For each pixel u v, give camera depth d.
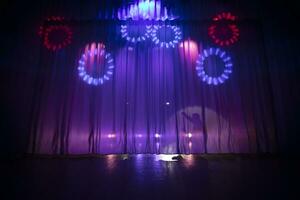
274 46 4.26
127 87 4.20
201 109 4.12
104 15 4.43
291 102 4.06
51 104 4.07
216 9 4.44
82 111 4.09
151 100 4.15
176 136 4.00
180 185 1.93
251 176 2.26
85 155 3.84
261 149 3.96
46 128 3.98
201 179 2.13
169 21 4.40
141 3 4.49
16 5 4.31
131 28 4.39
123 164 2.98
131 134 4.03
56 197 1.66
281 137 3.97
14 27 4.22
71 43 4.29
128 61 4.29
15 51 4.14
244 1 4.44
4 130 3.85
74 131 4.01
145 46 4.35
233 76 4.24
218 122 4.09
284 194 1.69
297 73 4.14
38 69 4.12
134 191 1.78
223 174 2.35
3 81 4.02
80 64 4.24
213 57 4.31
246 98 4.13
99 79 4.20
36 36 4.25
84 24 4.37
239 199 1.60
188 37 4.37
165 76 4.24
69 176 2.30
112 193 1.73
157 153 3.96
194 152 3.96
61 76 4.18
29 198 1.65
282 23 4.31
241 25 4.38
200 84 4.22
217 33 4.37
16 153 3.81
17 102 3.99
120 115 4.10
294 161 3.29
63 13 4.38
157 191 1.77
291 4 4.32
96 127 4.01
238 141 4.01
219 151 3.98
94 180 2.12
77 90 4.16
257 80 4.18
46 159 3.52
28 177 2.27
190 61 4.30
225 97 4.17
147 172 2.44
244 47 4.31
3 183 2.04
